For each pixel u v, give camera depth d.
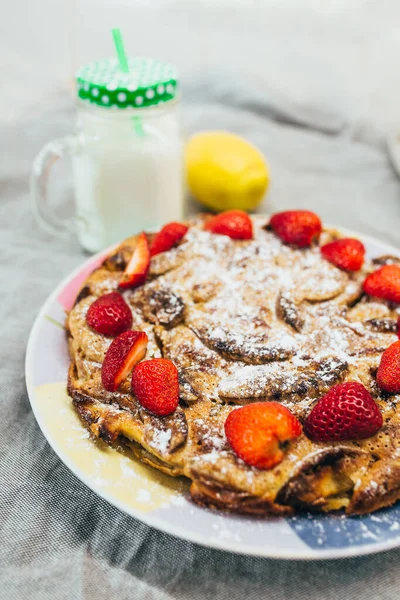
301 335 0.45
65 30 0.95
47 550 0.39
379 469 0.38
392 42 0.89
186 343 0.44
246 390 0.41
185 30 0.97
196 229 0.52
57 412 0.42
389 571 0.38
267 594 0.38
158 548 0.39
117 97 0.51
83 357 0.44
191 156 0.62
